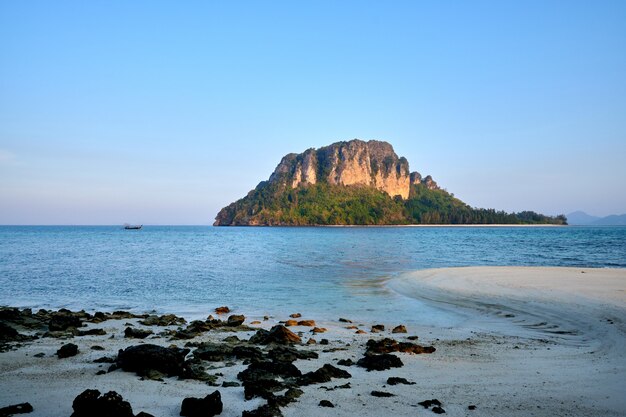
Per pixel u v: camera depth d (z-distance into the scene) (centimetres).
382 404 868
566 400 902
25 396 904
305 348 1359
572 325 1658
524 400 902
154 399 890
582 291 2253
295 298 2405
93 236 13012
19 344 1380
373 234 14562
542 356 1265
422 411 834
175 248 7225
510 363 1189
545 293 2239
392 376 1064
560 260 4638
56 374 1059
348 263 4441
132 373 1066
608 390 962
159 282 3089
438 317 1902
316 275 3419
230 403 867
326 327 1711
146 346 1116
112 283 3048
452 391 955
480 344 1427
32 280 3209
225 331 1611
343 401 881
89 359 1202
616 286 2425
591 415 825
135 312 2088
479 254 5581
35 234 14675
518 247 7044
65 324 1647
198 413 790
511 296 2214
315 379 1006
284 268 3981
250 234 15425
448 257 5128
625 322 1598
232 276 3397
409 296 2414
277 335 1427
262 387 927
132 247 7500
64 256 5391
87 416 742
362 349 1348
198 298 2445
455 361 1209
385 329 1678
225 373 1070
